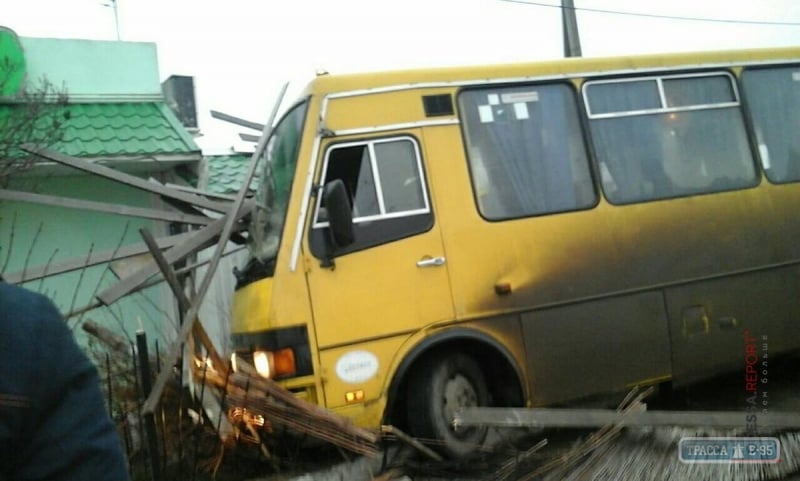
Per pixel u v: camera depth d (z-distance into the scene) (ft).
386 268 18.85
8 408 5.01
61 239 29.19
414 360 18.80
